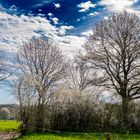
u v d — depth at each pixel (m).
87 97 38.34
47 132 32.78
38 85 34.19
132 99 50.53
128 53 51.66
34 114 33.38
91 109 37.50
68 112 36.28
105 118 38.09
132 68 51.78
